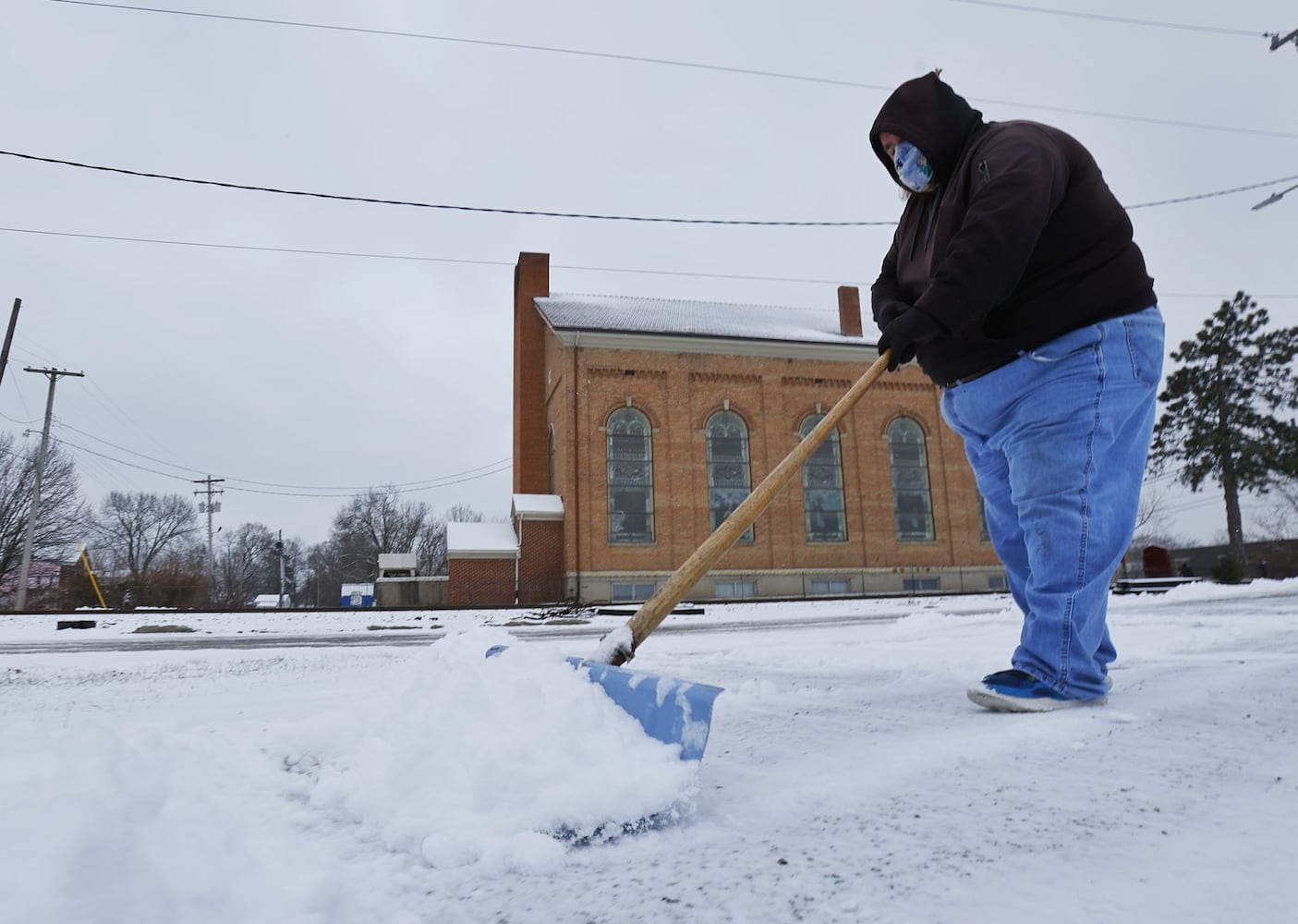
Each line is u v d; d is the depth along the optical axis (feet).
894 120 8.57
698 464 84.74
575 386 83.30
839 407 7.77
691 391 86.17
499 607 64.28
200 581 141.69
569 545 80.84
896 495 90.68
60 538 163.53
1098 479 7.99
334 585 298.97
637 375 85.10
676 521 82.99
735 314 102.12
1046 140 7.79
